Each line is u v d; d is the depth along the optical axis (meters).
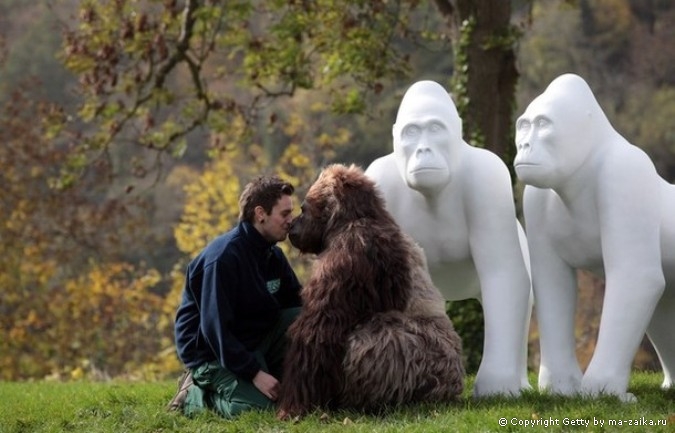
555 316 8.95
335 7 16.50
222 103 18.11
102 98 18.31
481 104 15.81
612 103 37.53
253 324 8.33
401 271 7.89
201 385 8.37
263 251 8.33
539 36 39.06
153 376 18.77
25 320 22.92
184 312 8.47
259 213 8.24
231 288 8.13
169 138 18.33
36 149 24.16
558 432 7.37
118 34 17.50
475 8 15.80
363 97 17.56
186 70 32.16
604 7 39.25
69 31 17.75
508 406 8.01
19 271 23.41
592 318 28.97
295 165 24.45
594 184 8.56
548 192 8.88
